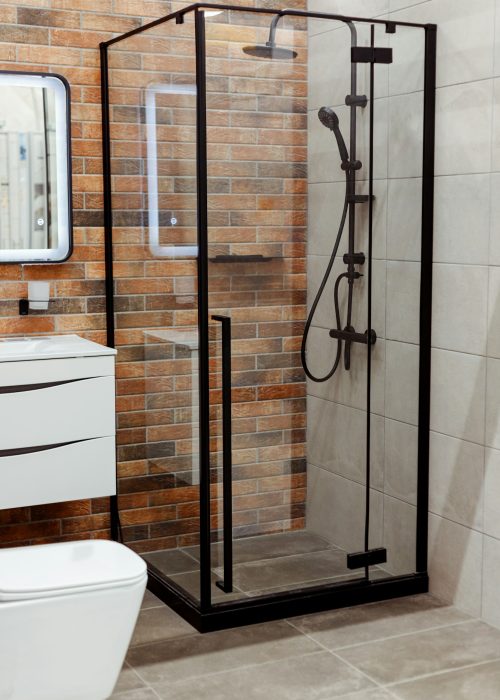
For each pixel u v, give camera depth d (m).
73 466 3.37
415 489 3.54
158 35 3.27
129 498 3.77
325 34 3.17
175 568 3.48
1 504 3.27
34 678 2.52
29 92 3.58
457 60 3.23
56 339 3.66
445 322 3.39
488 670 2.97
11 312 3.67
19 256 3.62
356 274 3.32
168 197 3.29
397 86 3.29
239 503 3.27
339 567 3.44
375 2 3.62
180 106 3.16
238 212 3.14
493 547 3.25
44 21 3.61
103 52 3.68
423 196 3.39
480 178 3.18
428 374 3.48
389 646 3.13
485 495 3.27
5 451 3.26
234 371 3.21
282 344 3.26
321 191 3.24
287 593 3.36
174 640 3.20
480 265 3.21
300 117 3.17
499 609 3.25
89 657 2.57
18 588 2.45
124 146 3.59
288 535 3.35
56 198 3.66
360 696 2.81
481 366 3.24
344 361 3.35
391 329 3.40
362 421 3.40
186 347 3.27
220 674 2.95
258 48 3.09
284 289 3.24
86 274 3.78
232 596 3.30
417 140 3.35
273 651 3.10
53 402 3.31
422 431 3.51
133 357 3.66
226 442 3.21
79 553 2.78
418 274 3.42
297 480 3.34
